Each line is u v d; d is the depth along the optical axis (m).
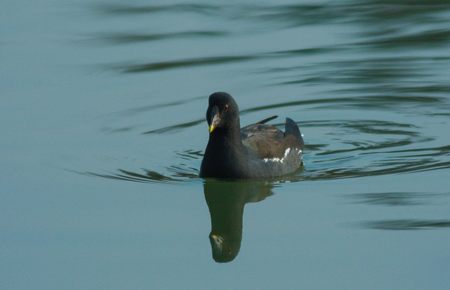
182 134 16.17
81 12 21.83
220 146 13.91
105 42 20.05
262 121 15.59
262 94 18.02
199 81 18.36
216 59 19.41
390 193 13.30
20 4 22.36
